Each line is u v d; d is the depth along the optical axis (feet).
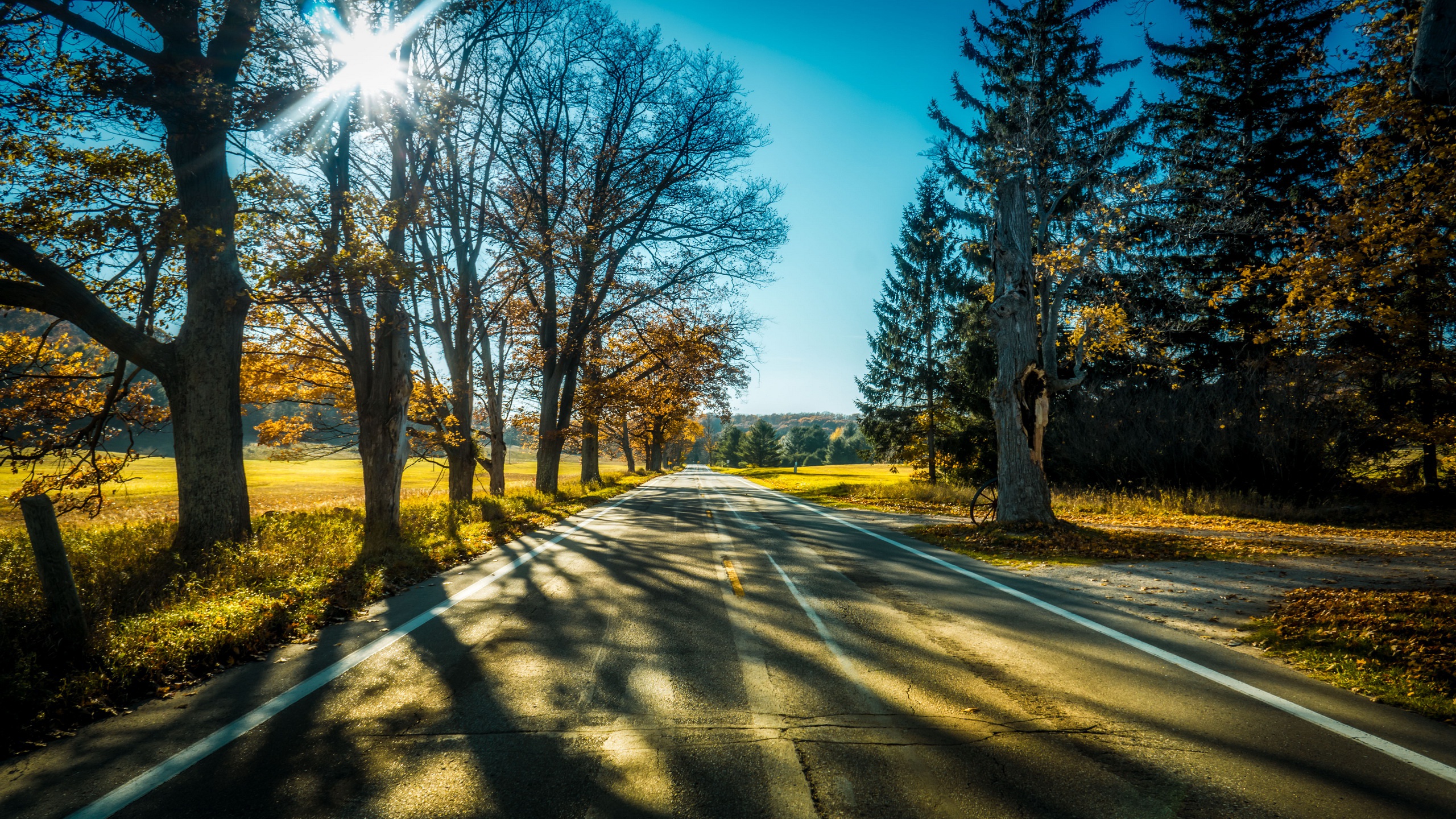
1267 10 77.77
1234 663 16.11
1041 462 43.32
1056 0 63.77
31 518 14.75
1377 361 57.00
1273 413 66.64
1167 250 68.44
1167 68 71.36
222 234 27.45
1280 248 73.77
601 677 14.82
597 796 9.52
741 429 480.64
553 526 48.32
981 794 9.59
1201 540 38.34
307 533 34.19
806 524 50.31
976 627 19.48
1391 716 12.71
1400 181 45.78
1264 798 9.50
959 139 71.36
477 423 85.56
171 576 23.24
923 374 107.65
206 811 9.20
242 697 13.70
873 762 10.62
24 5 24.53
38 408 33.91
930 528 46.47
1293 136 76.28
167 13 28.60
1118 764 10.59
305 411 61.87
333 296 33.09
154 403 38.58
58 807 9.30
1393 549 35.50
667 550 35.63
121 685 13.58
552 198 71.67
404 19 37.32
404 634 18.60
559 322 82.74
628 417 136.87
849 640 17.95
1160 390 77.20
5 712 11.77
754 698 13.55
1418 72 17.15
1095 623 19.99
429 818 8.96
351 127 38.65
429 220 43.01
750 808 9.19
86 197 29.12
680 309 84.84
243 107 29.14
